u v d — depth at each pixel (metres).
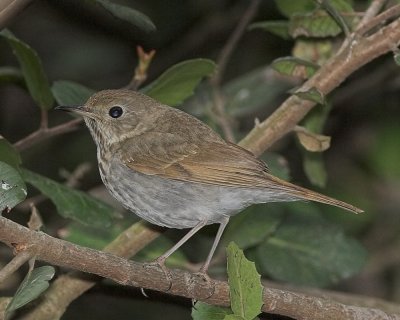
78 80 17.86
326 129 17.09
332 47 12.57
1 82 13.18
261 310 9.36
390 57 16.12
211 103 15.07
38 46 17.84
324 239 13.12
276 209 12.59
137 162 11.53
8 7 10.04
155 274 9.33
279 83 15.48
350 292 15.80
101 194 15.32
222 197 11.12
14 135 17.53
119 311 15.84
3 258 13.60
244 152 11.20
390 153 16.84
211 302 9.65
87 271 8.94
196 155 11.33
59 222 15.31
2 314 10.80
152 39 17.84
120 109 11.99
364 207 16.44
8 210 8.69
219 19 17.70
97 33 17.80
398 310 12.91
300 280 12.88
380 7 11.08
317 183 12.83
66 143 16.91
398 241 16.12
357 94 16.81
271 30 12.69
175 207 11.33
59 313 11.16
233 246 8.62
